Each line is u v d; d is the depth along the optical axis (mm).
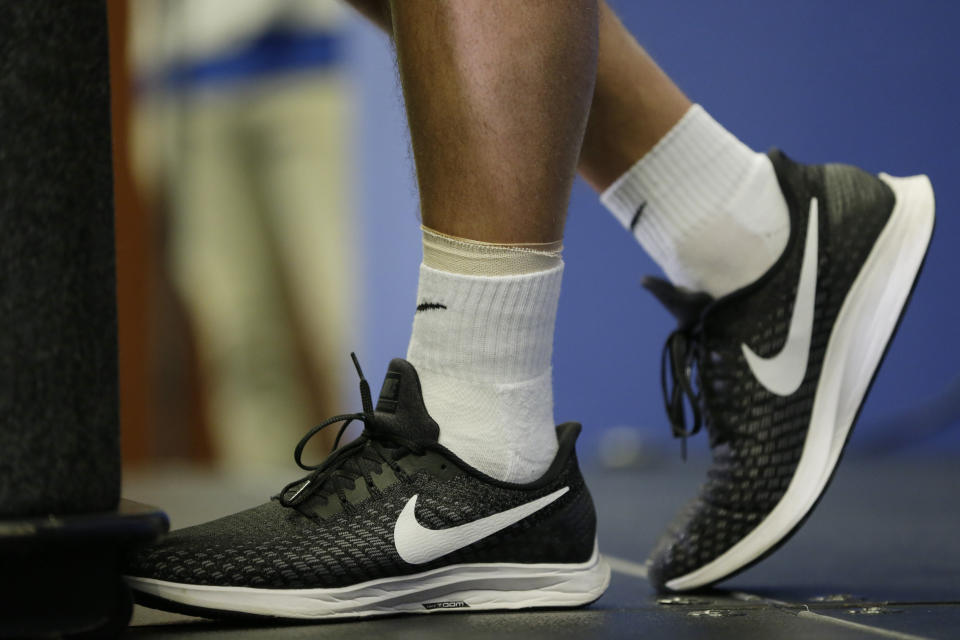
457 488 3117
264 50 16578
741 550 3684
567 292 14438
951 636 2674
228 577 2904
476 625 2904
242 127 16781
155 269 16984
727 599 3553
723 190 3775
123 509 2475
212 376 16875
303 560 2959
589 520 3393
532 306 3062
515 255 2975
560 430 3477
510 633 2738
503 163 2891
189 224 16984
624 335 14602
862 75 14492
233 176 16875
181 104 16984
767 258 3770
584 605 3342
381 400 3244
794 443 3727
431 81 2875
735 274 3797
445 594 3164
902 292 3846
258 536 2990
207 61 16859
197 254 16969
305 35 16391
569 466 3357
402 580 3080
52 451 2312
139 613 3207
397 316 15555
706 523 3736
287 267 16531
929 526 6387
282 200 16578
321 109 16266
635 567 4641
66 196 2330
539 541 3238
